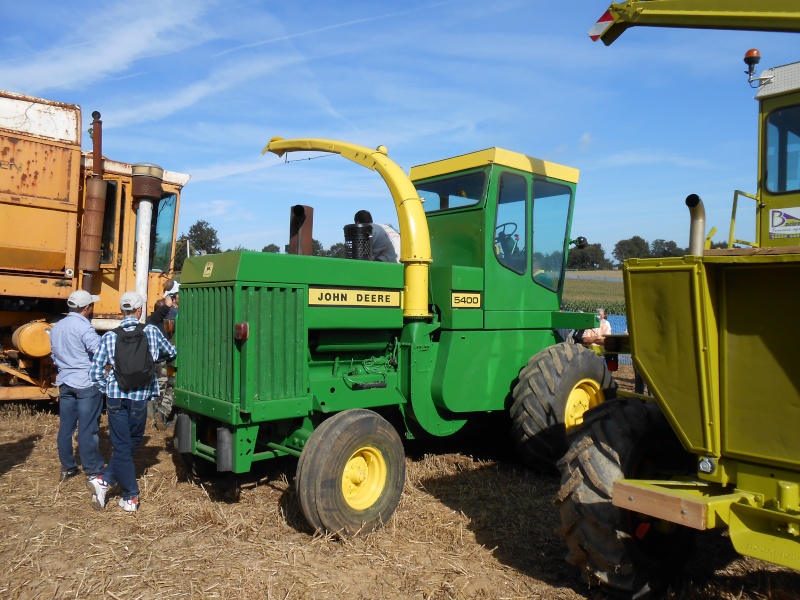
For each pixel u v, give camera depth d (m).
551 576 3.52
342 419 4.13
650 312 2.88
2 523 4.17
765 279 2.61
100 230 7.73
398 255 6.23
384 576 3.48
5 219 7.11
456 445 6.51
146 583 3.33
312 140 5.51
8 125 7.11
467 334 5.23
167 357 4.79
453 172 5.69
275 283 4.20
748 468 2.75
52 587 3.28
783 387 2.59
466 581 3.41
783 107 3.72
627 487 2.82
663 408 2.93
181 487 4.98
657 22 3.28
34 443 6.34
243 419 4.05
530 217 5.78
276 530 4.11
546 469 5.37
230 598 3.19
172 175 8.73
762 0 2.87
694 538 3.55
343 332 4.76
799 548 2.51
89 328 5.09
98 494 4.45
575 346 5.66
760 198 3.81
